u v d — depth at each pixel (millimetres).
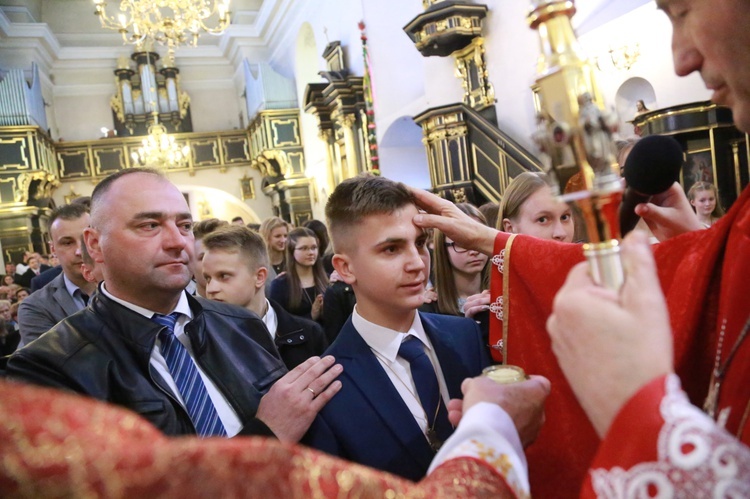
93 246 1521
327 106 11164
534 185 1931
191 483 430
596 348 578
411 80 8617
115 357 1388
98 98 15930
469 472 611
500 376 834
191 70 16688
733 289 731
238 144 15773
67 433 422
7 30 13594
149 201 1432
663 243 950
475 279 2260
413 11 8266
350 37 10047
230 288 2303
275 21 13703
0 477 390
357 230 1312
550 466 1041
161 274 1431
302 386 1304
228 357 1557
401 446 1223
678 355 815
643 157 970
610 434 563
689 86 4359
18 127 12617
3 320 4000
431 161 6578
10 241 12586
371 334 1342
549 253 1136
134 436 466
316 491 488
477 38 6477
